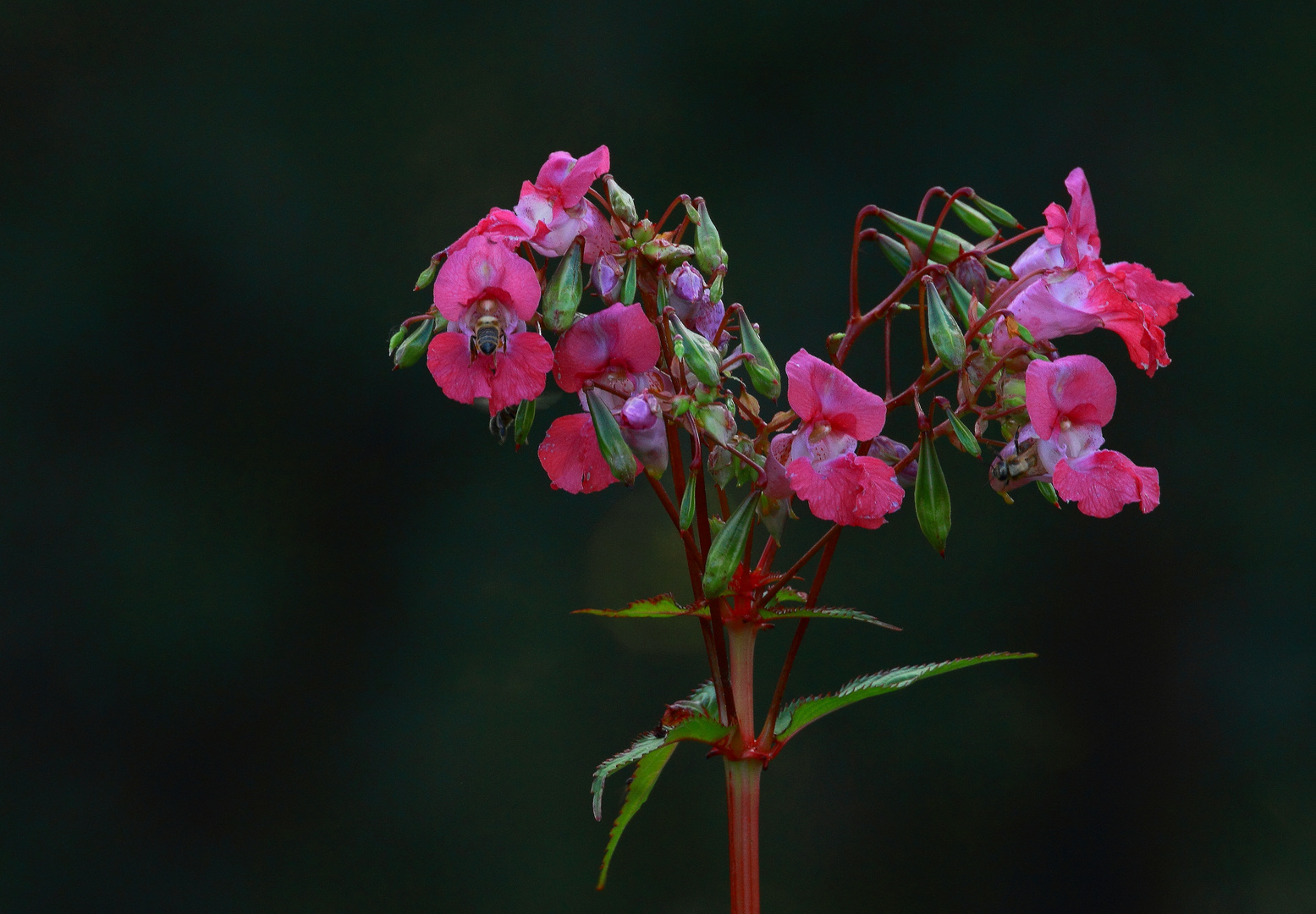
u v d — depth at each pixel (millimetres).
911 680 1591
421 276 1569
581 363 1581
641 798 1589
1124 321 1578
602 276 1587
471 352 1566
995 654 1589
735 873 1590
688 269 1590
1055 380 1572
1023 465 1583
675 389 1582
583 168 1580
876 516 1570
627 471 1569
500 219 1573
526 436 1584
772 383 1575
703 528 1593
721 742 1592
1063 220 1584
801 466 1568
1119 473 1572
